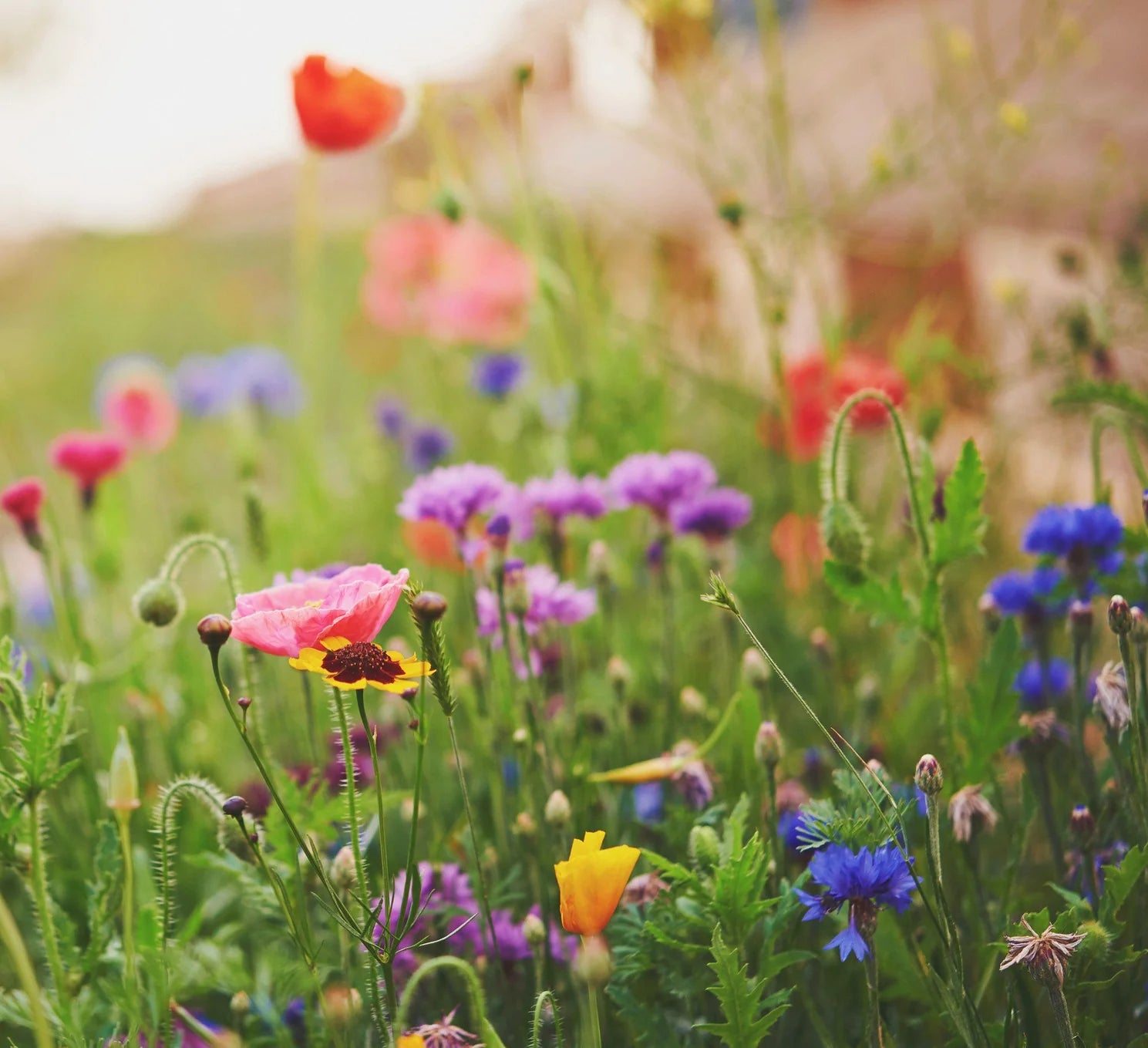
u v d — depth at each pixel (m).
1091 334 1.36
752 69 1.76
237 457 1.48
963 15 1.67
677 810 1.01
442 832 1.08
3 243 4.36
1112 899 0.93
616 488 1.16
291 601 0.93
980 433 1.44
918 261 1.55
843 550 1.03
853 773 0.94
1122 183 1.52
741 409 1.45
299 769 1.10
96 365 3.25
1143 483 1.09
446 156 1.43
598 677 1.19
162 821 0.95
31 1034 1.04
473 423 1.87
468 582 1.11
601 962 0.89
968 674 1.26
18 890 1.15
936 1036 1.01
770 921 0.94
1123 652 0.94
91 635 1.35
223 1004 1.06
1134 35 1.59
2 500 1.15
